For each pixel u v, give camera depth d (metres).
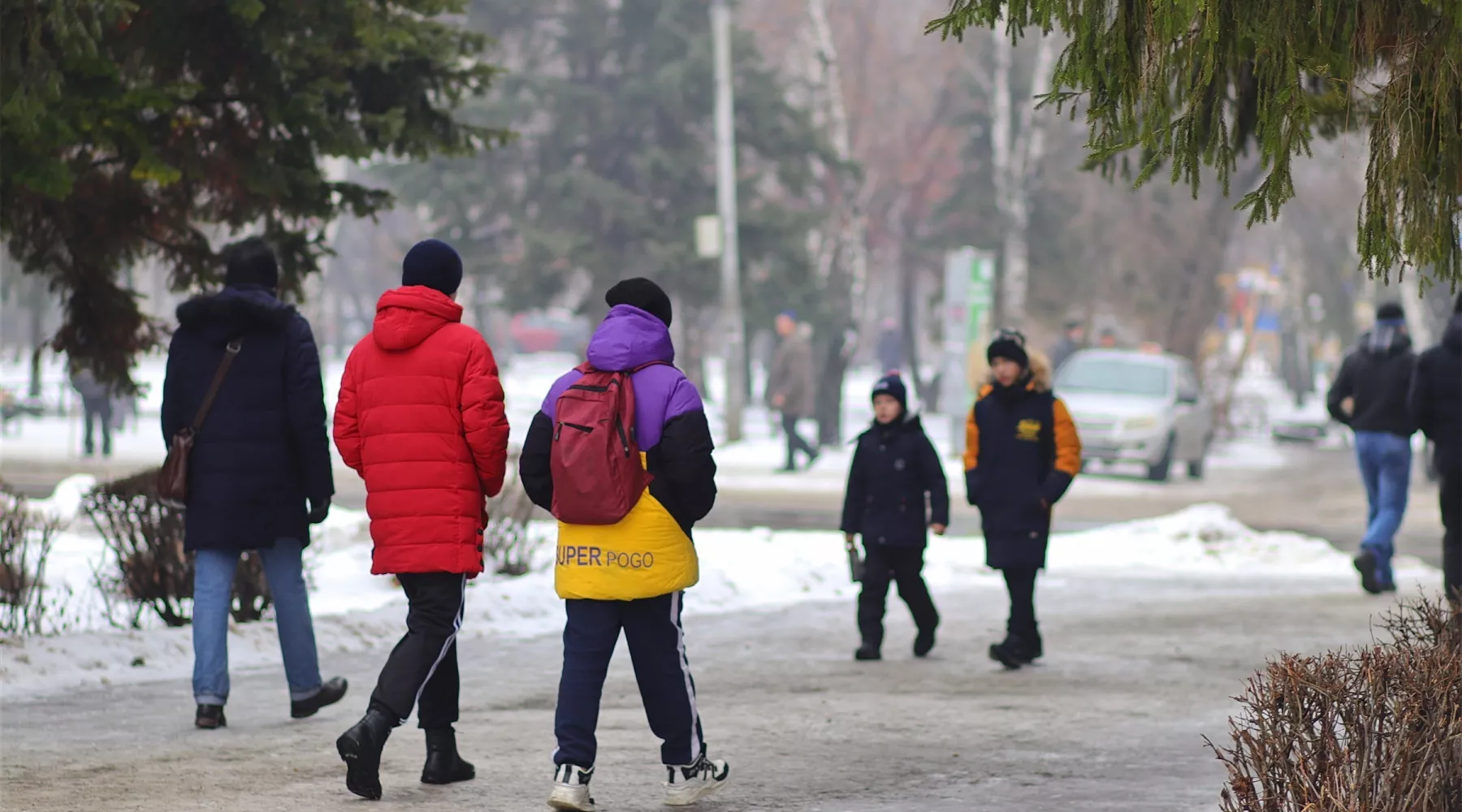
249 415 22.86
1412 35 15.73
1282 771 13.64
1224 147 16.06
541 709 25.55
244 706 24.78
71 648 27.73
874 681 29.00
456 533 19.23
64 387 110.38
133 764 20.42
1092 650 33.09
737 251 114.06
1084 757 21.94
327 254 33.91
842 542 50.81
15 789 18.89
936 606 40.47
